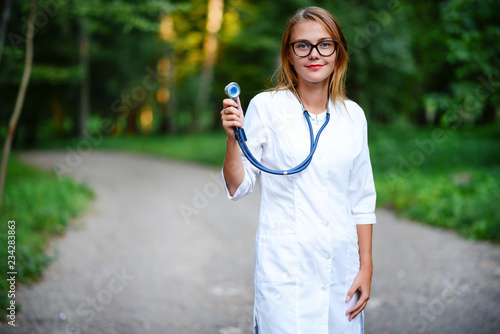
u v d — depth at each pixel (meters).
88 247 6.11
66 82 24.02
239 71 22.50
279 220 1.80
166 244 6.42
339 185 1.82
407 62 14.54
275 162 1.83
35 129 27.73
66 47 21.56
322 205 1.78
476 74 8.35
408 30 14.88
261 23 19.45
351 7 13.52
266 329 1.80
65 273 4.98
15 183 9.61
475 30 7.60
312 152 1.77
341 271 1.82
